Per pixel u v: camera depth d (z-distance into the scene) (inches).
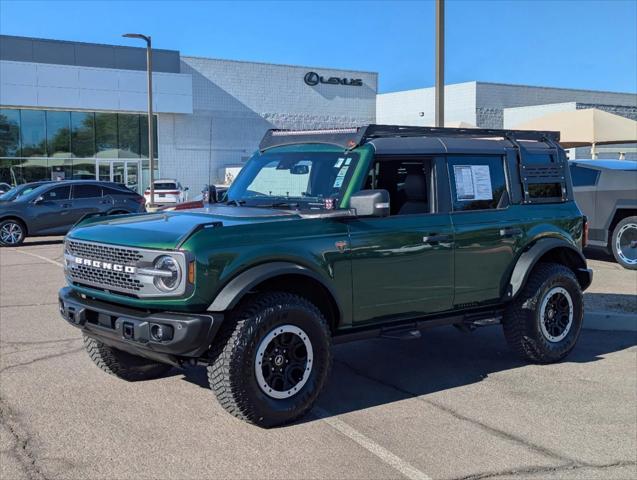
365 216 196.5
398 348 279.1
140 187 1526.8
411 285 213.0
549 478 157.8
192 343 168.4
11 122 1371.8
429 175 225.0
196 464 160.2
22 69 1339.8
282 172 227.1
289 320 182.1
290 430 183.3
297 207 207.8
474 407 205.9
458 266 225.3
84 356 254.7
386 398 213.8
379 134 217.2
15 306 353.1
